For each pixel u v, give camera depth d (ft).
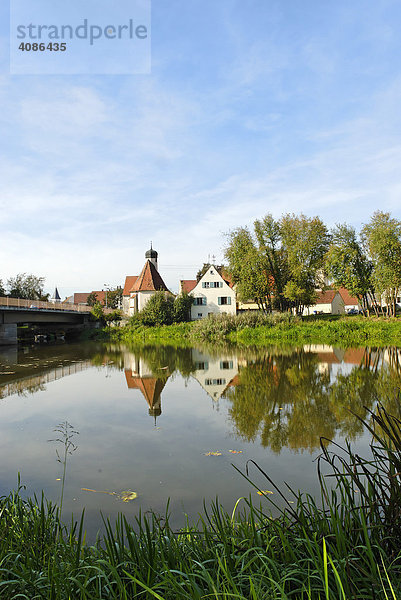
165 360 67.00
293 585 8.02
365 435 24.02
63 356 76.74
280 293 146.20
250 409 31.04
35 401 35.63
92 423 27.94
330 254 136.77
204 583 8.30
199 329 119.96
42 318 125.39
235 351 78.64
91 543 12.55
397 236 120.78
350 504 8.96
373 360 56.70
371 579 6.91
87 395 38.11
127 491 16.83
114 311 175.22
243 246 145.69
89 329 156.66
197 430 25.80
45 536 11.43
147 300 158.61
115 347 98.63
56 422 28.32
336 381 41.47
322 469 18.84
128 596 7.82
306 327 106.42
